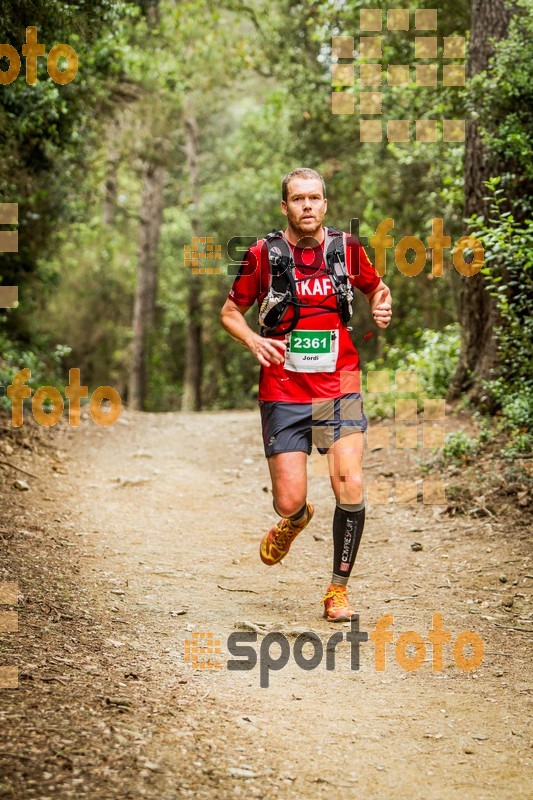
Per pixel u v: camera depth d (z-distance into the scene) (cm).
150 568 773
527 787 415
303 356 604
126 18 1448
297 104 2475
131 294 4153
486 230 993
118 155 3052
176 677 523
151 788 373
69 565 742
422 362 1393
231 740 439
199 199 3869
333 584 656
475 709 506
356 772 422
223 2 2545
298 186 585
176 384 4888
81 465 1185
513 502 909
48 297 2580
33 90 1227
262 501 1062
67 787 361
